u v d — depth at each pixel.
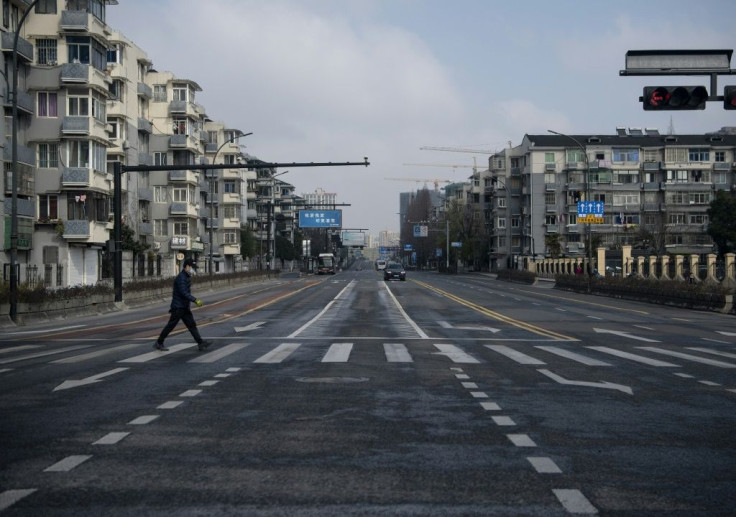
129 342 18.84
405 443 7.13
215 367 13.34
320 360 14.52
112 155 62.75
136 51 67.19
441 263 157.38
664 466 6.30
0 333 23.36
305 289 58.12
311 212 101.06
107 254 54.75
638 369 13.39
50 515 4.93
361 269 191.75
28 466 6.22
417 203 173.50
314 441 7.20
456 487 5.61
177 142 74.56
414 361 14.45
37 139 47.09
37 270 41.44
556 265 76.44
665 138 107.94
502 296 48.00
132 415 8.55
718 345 18.61
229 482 5.73
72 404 9.32
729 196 92.12
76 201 47.69
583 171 106.81
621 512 5.03
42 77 47.06
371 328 23.67
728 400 9.88
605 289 49.66
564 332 22.48
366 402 9.55
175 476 5.91
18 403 9.40
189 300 16.36
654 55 16.83
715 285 35.31
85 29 47.50
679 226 103.25
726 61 16.73
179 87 75.62
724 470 6.18
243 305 37.59
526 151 111.12
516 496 5.38
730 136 108.94
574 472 6.08
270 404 9.36
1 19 43.75
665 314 32.44
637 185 105.69
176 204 74.31
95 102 48.25
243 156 112.94
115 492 5.45
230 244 96.31
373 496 5.36
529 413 8.80
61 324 27.17
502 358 15.14
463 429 7.82
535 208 108.38
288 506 5.12
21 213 45.03
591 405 9.41
